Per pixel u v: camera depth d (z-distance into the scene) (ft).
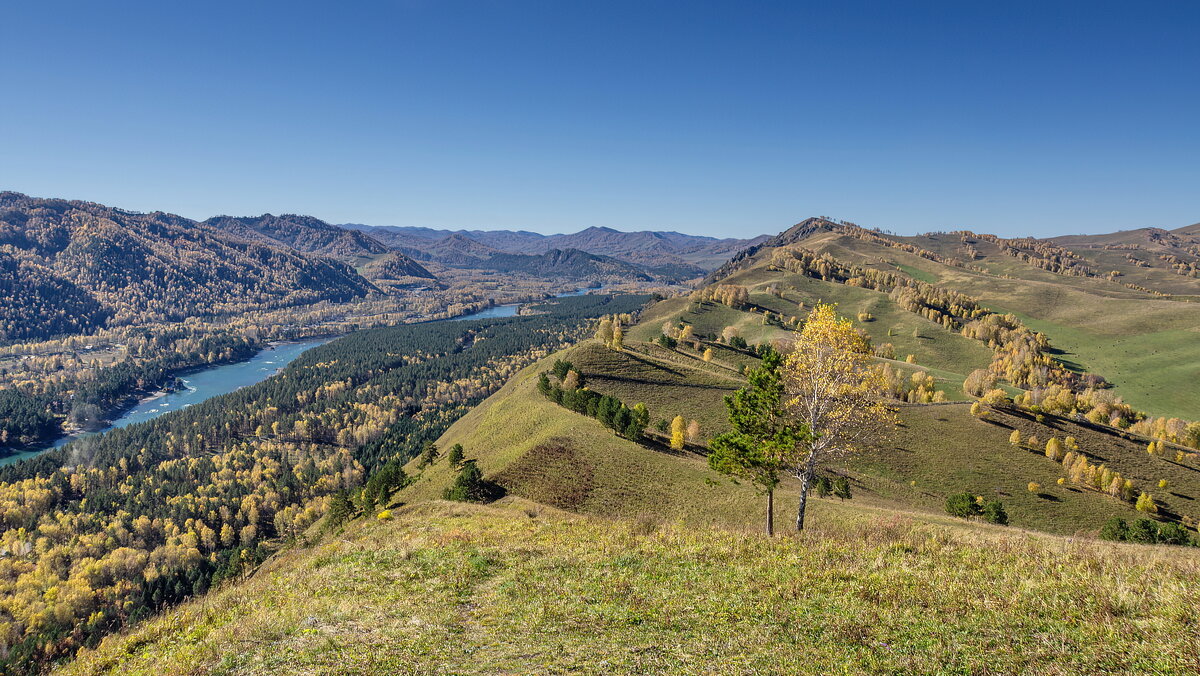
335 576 73.26
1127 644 36.29
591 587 61.31
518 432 330.95
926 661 37.88
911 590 51.26
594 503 226.38
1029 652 37.22
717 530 84.84
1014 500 308.40
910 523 90.89
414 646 49.14
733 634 45.75
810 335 100.78
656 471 255.50
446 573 71.36
